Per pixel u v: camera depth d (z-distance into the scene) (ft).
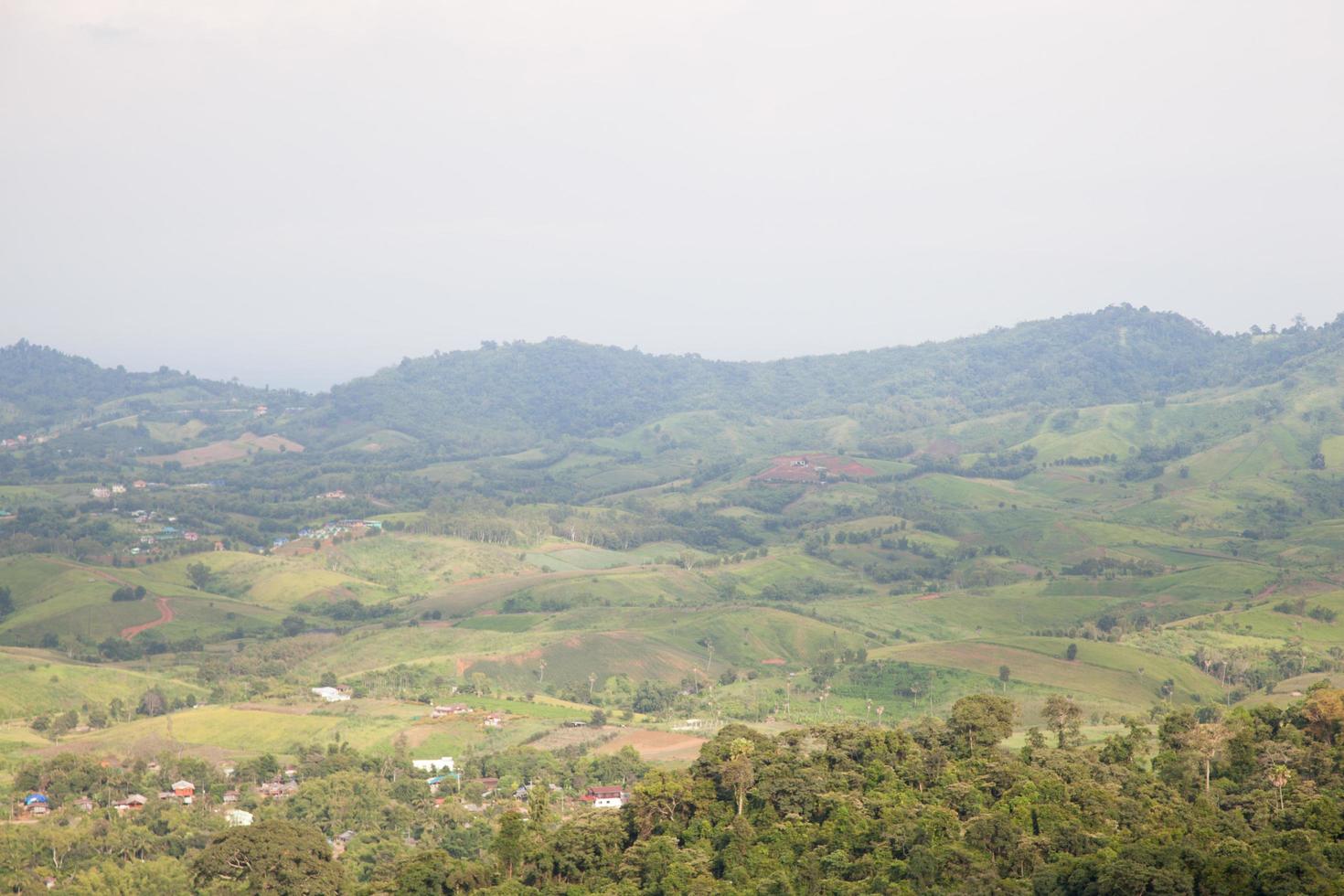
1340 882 412.98
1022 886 451.12
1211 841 457.68
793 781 538.47
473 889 530.27
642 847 518.78
